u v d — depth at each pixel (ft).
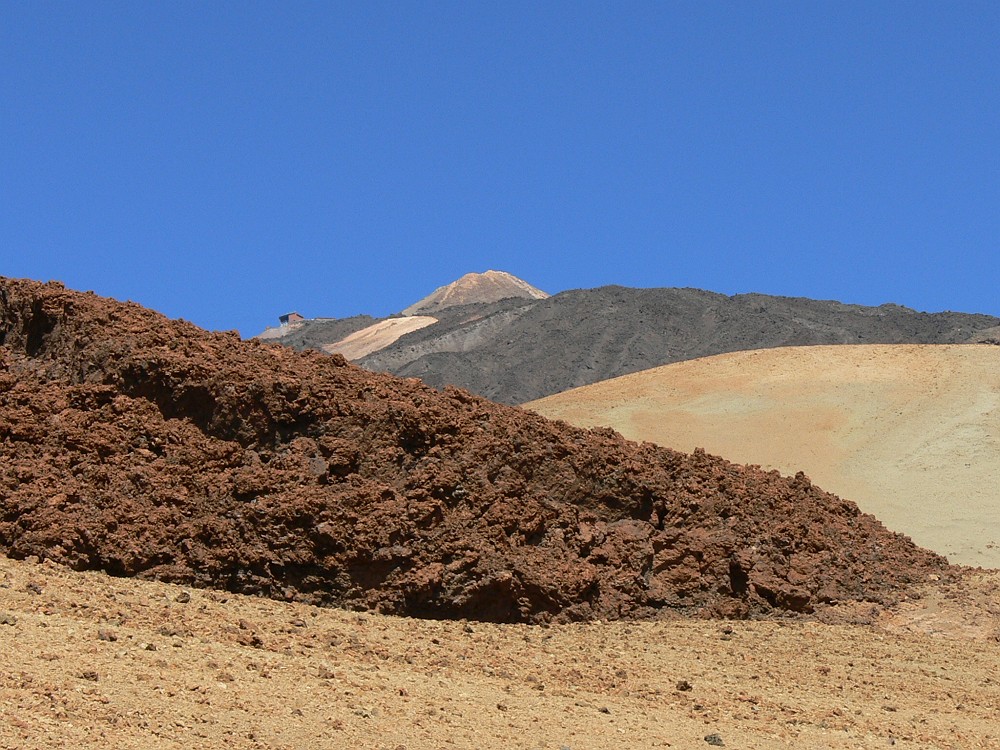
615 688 67.31
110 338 81.30
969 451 237.04
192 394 79.71
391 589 76.69
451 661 67.36
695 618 85.71
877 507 213.66
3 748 44.50
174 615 65.41
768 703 68.23
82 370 80.28
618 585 83.87
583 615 81.41
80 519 72.79
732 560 88.07
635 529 86.38
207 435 79.36
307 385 81.82
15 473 74.13
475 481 81.66
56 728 47.16
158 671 55.47
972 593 94.12
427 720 55.72
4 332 83.71
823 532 95.35
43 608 62.13
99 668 54.29
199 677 55.72
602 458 87.40
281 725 51.98
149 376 79.56
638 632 80.59
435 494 80.28
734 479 94.12
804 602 89.25
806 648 81.97
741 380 283.18
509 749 53.72
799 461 240.73
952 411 255.70
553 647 74.43
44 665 53.21
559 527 83.66
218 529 74.64
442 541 78.64
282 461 79.00
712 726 62.08
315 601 75.15
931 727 67.62
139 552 72.74
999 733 67.92
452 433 83.61
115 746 46.83
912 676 78.28
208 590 72.69
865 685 75.41
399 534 77.61
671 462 92.02
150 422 78.59
